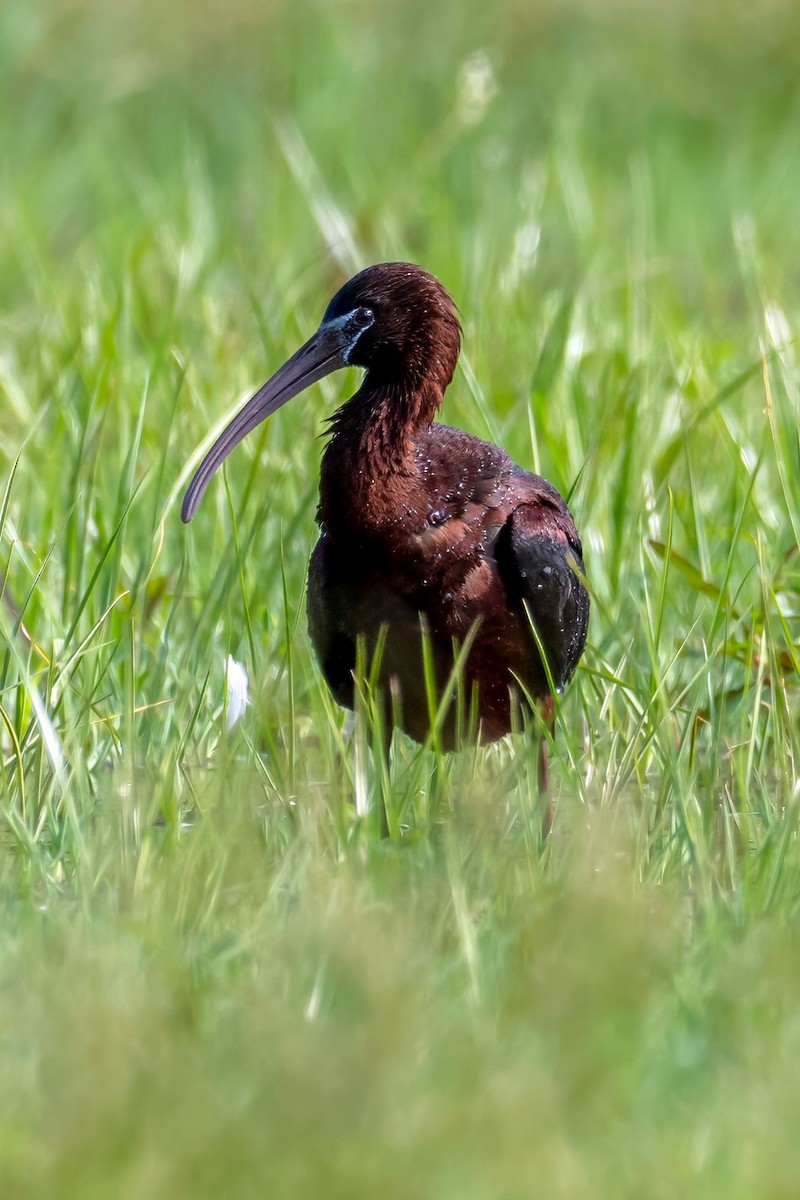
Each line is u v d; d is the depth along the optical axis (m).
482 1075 6.41
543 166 21.08
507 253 17.91
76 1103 6.09
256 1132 6.11
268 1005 6.70
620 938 7.07
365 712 9.76
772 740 10.37
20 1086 6.49
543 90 26.20
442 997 7.17
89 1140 5.96
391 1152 6.01
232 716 10.23
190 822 9.59
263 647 11.39
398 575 9.83
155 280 17.33
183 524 11.09
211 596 11.30
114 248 18.55
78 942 7.29
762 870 8.39
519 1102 6.16
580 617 10.48
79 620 11.11
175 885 7.97
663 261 17.89
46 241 20.59
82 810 9.15
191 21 27.47
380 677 10.16
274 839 8.88
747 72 28.03
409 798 9.42
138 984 6.96
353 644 10.19
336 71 25.30
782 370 13.32
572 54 27.69
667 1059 6.79
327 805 9.11
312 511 12.67
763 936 7.64
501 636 10.02
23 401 14.17
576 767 9.59
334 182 21.56
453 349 10.31
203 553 12.96
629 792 9.96
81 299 16.67
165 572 12.76
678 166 24.42
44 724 9.13
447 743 10.40
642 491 12.55
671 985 7.27
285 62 26.14
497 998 7.09
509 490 10.12
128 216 20.12
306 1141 6.09
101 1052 6.27
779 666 11.04
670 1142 6.16
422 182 20.27
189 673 10.91
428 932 7.66
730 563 10.92
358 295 10.24
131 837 8.57
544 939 7.27
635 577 12.09
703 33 28.73
